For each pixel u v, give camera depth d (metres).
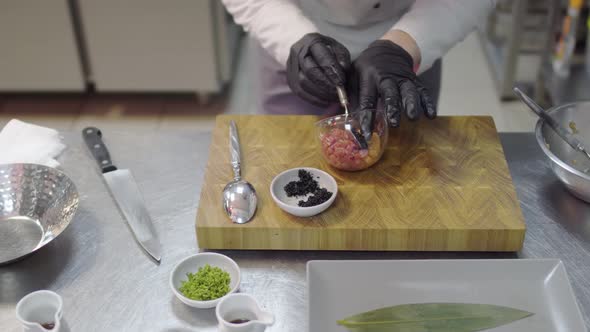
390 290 0.99
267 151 1.23
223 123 1.30
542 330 0.94
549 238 1.09
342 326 0.94
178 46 2.66
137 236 1.09
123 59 2.71
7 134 1.30
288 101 1.65
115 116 2.87
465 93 3.00
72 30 2.65
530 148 1.30
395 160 1.20
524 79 3.04
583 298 0.98
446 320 0.95
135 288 1.01
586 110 1.20
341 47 1.28
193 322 0.95
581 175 1.08
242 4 1.47
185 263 1.01
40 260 1.05
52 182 1.14
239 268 1.01
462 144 1.24
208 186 1.14
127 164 1.27
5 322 0.95
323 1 1.47
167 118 2.85
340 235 1.06
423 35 1.32
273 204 1.10
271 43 1.38
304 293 1.01
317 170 1.15
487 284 0.99
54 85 2.81
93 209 1.16
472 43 3.39
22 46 2.69
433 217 1.07
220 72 2.83
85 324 0.95
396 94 1.17
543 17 3.15
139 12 2.58
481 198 1.11
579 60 2.93
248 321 0.91
